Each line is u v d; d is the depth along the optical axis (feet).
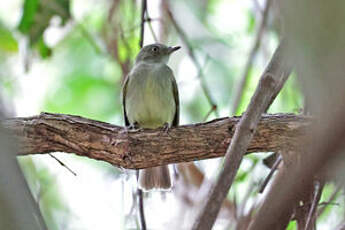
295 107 31.19
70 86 50.60
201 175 37.04
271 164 28.66
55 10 38.34
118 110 49.93
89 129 25.41
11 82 45.47
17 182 9.95
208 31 50.01
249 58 38.73
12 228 9.43
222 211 33.53
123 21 41.60
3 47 45.24
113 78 51.31
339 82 8.20
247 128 15.24
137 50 43.88
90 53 51.47
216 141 25.46
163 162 25.88
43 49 41.06
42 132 25.18
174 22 38.81
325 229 28.14
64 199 38.45
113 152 25.45
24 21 37.32
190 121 46.83
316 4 7.96
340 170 8.87
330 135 8.63
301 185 11.14
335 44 7.96
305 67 8.32
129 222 29.94
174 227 33.94
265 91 15.71
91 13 48.73
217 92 47.80
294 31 8.23
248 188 32.37
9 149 10.26
